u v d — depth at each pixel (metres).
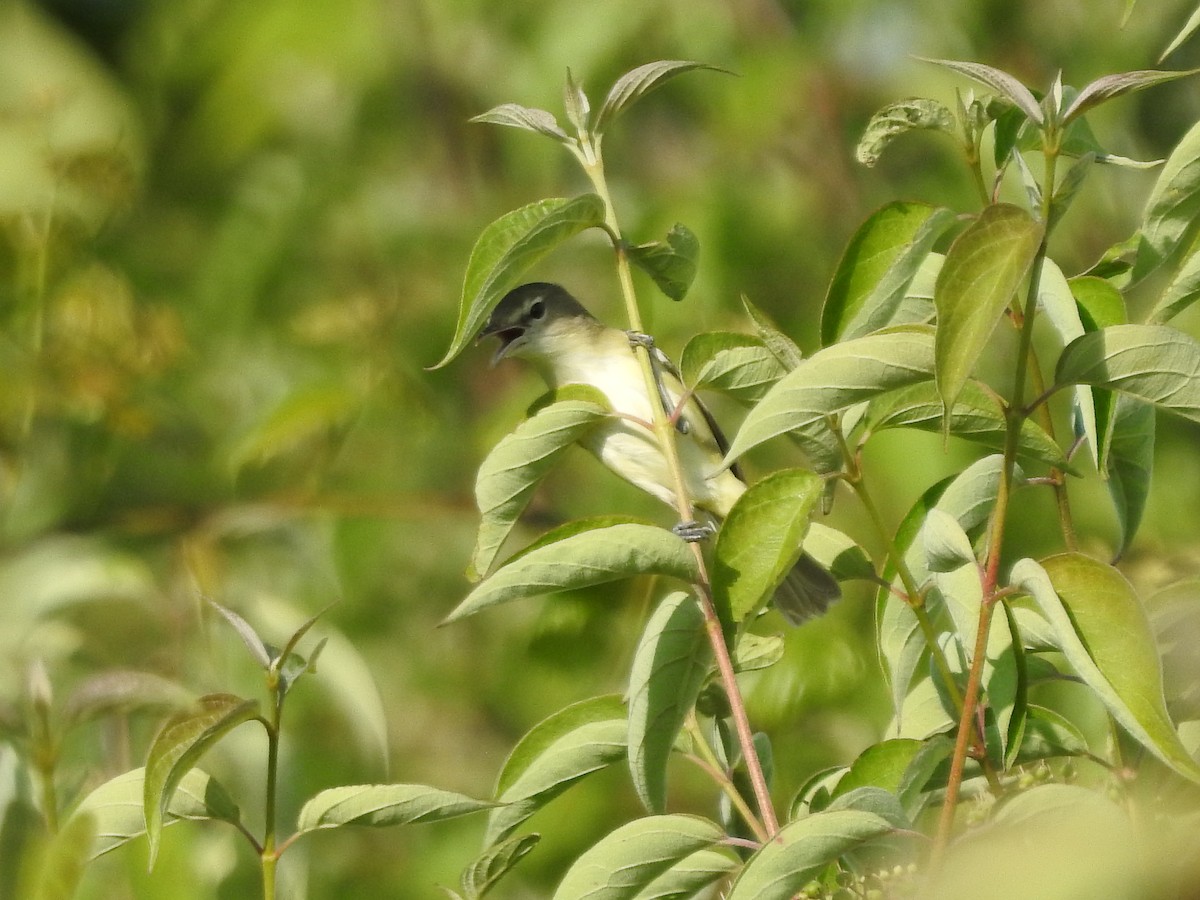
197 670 8.48
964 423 4.95
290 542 10.34
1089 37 12.17
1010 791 4.88
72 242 9.82
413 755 10.95
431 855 10.27
